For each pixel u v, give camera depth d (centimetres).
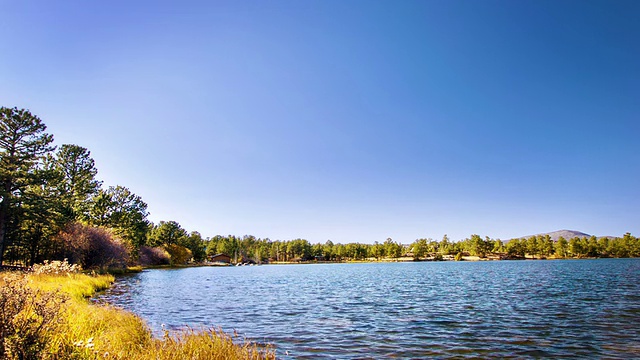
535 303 2581
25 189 4325
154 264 10194
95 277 3578
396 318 2023
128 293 2959
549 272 6962
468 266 11519
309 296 3303
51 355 602
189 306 2483
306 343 1412
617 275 5644
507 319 1942
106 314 1316
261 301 2881
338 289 4078
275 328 1725
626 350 1266
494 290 3675
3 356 553
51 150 4278
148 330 1323
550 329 1652
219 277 6550
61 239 4669
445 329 1688
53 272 2797
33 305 692
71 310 1167
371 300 2961
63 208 5275
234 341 1433
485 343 1402
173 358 812
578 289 3556
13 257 5025
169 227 11988
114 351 761
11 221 4256
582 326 1706
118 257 5762
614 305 2384
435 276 6581
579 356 1202
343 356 1220
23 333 602
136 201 8394
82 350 679
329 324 1834
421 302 2788
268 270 10862
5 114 3897
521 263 13325
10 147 4022
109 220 6994
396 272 8575
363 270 10225
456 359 1181
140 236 8838
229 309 2388
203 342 972
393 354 1247
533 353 1249
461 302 2747
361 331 1650
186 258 12394
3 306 610
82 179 5641
